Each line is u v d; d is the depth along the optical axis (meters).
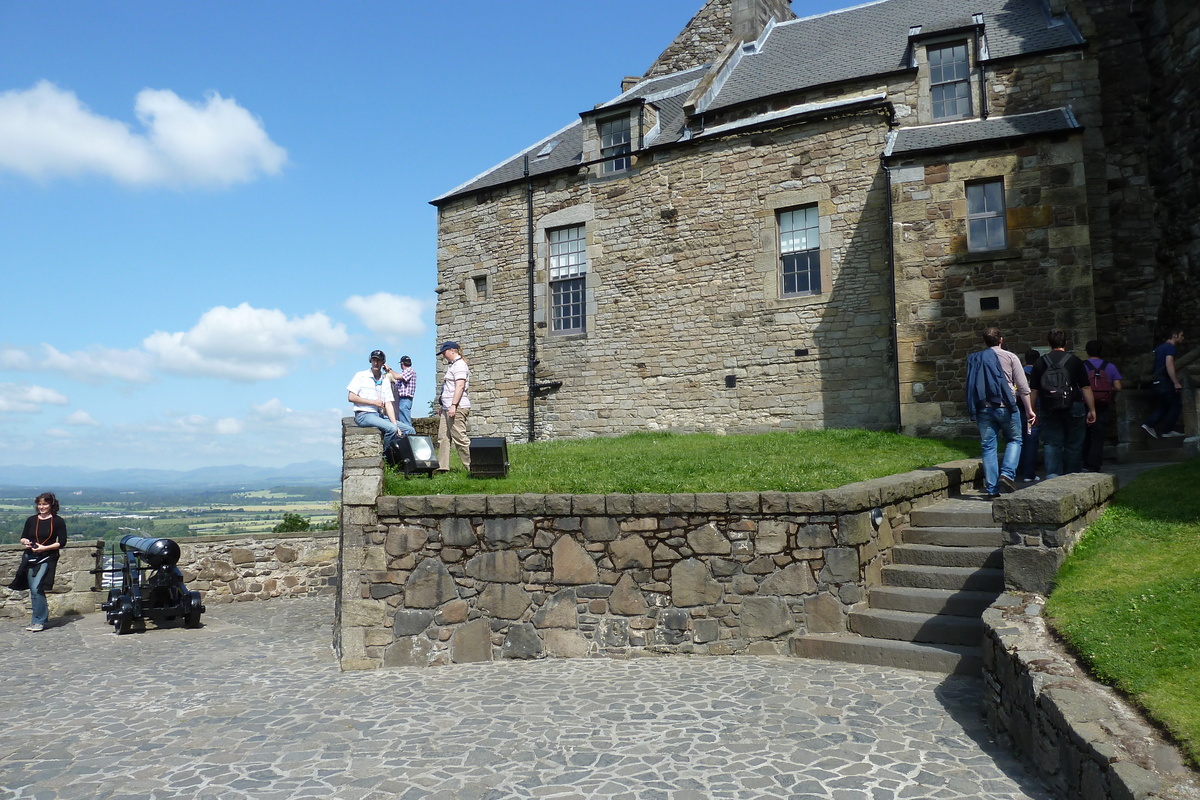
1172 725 3.46
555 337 17.25
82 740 5.26
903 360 12.48
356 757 4.68
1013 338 11.97
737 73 17.30
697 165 15.63
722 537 6.92
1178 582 4.80
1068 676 4.12
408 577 7.57
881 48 15.59
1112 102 14.16
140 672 7.56
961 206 12.34
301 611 12.08
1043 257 11.93
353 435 7.87
